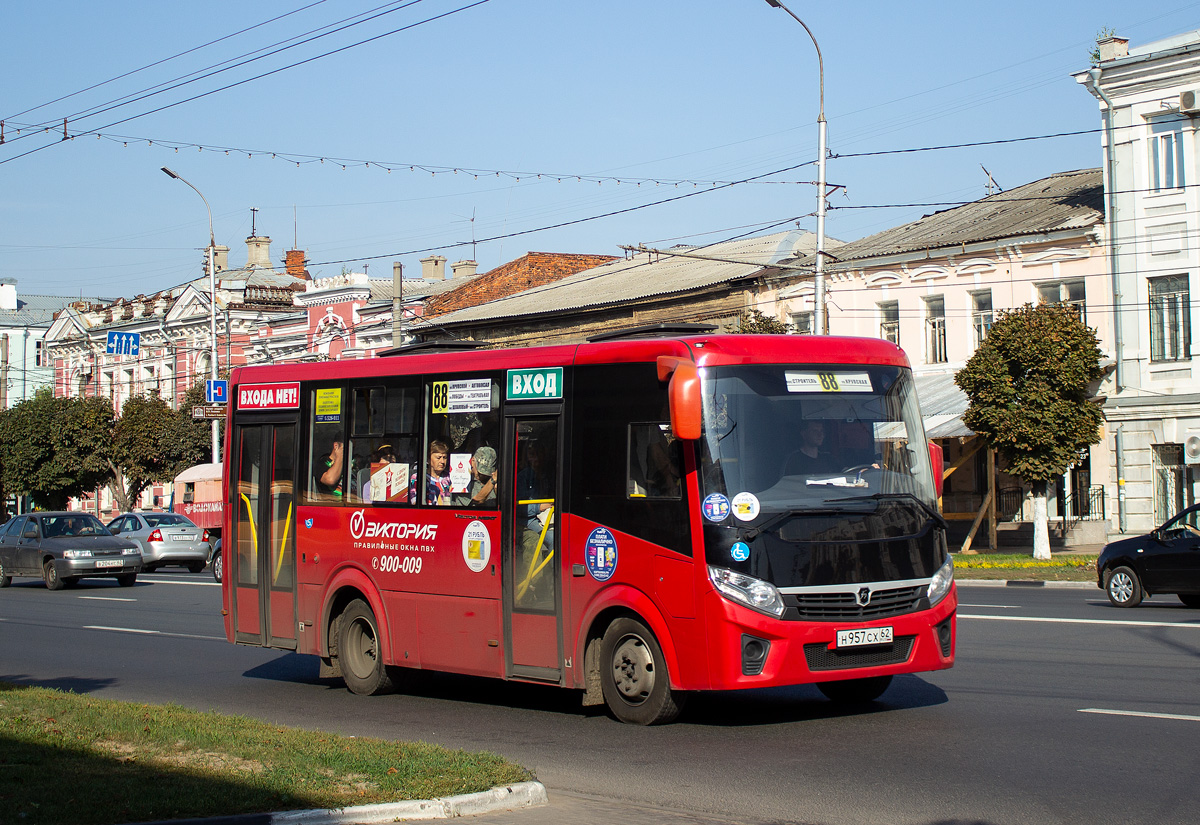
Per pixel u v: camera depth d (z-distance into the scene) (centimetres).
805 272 3828
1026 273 3375
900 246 3650
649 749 938
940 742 923
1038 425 2778
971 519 3494
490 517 1128
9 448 5931
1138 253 3183
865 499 988
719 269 4409
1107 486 3228
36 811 695
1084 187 3659
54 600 2612
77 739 914
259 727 968
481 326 4997
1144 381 3173
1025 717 1005
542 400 1098
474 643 1136
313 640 1309
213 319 4438
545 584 1077
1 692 1168
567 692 1267
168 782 770
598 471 1041
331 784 768
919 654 984
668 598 975
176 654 1658
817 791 792
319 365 1332
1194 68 3086
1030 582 2448
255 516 1392
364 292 5450
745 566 941
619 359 1043
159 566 3859
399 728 1075
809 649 946
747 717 1059
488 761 833
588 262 5916
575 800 791
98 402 5931
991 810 729
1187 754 852
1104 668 1241
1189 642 1415
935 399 3362
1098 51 3412
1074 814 714
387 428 1245
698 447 966
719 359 986
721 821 734
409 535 1205
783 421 988
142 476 5803
